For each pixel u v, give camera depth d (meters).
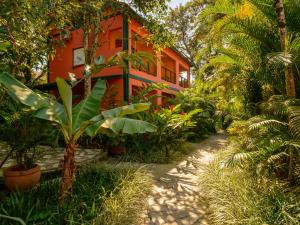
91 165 5.59
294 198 3.25
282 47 4.05
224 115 11.66
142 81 12.68
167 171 5.79
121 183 4.12
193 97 12.76
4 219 2.79
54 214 2.96
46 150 7.79
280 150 4.12
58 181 4.21
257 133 4.39
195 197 4.13
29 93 3.11
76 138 3.30
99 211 3.22
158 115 7.36
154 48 9.22
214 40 4.73
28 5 4.89
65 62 13.38
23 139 4.00
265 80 4.55
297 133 3.32
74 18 8.03
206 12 4.84
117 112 3.37
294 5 4.32
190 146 8.91
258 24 4.47
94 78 12.17
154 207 3.73
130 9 8.61
